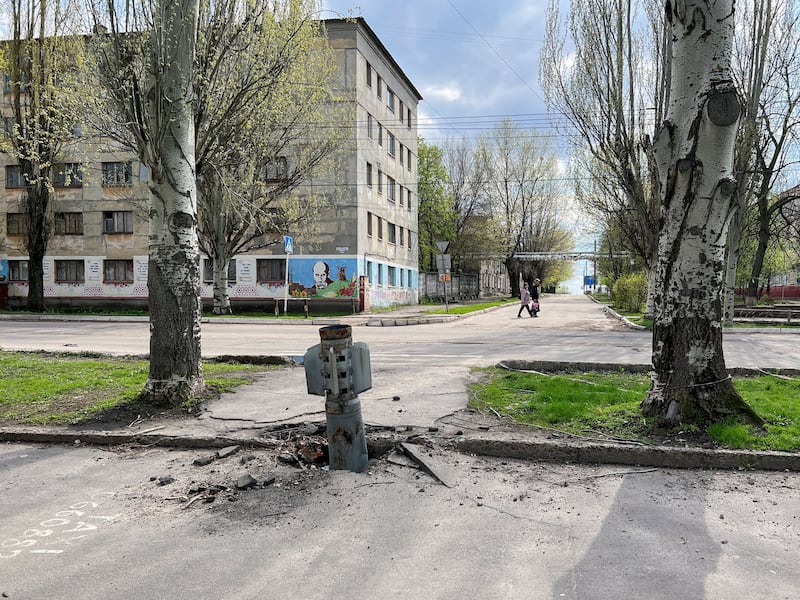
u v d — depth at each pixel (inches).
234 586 116.6
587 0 764.0
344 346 191.2
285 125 903.1
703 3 206.8
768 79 751.1
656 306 228.2
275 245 1192.8
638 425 219.3
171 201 271.4
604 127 788.0
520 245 2290.8
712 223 214.4
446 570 121.9
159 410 261.7
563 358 444.5
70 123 684.1
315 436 226.5
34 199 1105.4
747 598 110.0
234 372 366.3
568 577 118.3
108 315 1080.2
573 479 179.8
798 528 143.4
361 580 118.1
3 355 453.1
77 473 193.8
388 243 1429.6
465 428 225.9
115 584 118.4
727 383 217.9
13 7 928.9
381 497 165.5
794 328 740.7
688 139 213.0
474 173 2042.3
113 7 264.4
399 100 1531.7
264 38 371.9
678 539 136.8
